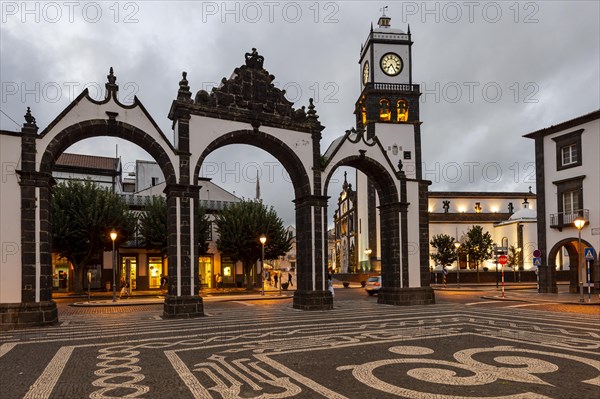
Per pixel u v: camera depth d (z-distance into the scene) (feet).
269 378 27.73
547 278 107.14
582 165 100.37
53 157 59.21
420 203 85.76
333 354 34.86
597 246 96.99
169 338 43.86
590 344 38.29
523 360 31.96
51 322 55.57
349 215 244.01
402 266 82.84
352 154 81.51
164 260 145.89
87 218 114.21
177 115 68.39
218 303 93.86
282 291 133.28
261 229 130.93
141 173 182.39
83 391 25.44
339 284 184.65
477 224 196.03
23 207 56.18
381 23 179.63
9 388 26.32
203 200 156.04
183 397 24.07
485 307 75.05
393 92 167.63
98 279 139.13
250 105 73.31
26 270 55.52
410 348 36.94
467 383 26.05
